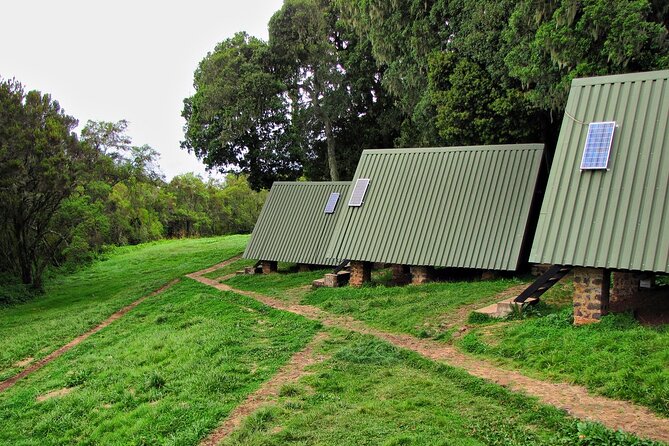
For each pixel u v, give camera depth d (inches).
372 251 849.5
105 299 1200.8
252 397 438.9
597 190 531.8
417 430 352.8
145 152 2785.4
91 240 1780.3
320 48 1448.1
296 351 553.3
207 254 1752.0
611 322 493.0
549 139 1048.8
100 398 507.8
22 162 1200.8
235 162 1566.2
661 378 373.7
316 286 918.4
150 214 2864.2
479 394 404.5
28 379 659.4
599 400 372.5
